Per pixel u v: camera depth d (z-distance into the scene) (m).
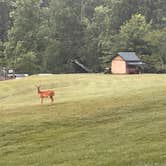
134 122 48.66
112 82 115.00
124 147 37.66
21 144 44.03
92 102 63.31
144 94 66.12
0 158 38.88
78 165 33.25
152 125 45.94
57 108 61.28
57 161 35.62
